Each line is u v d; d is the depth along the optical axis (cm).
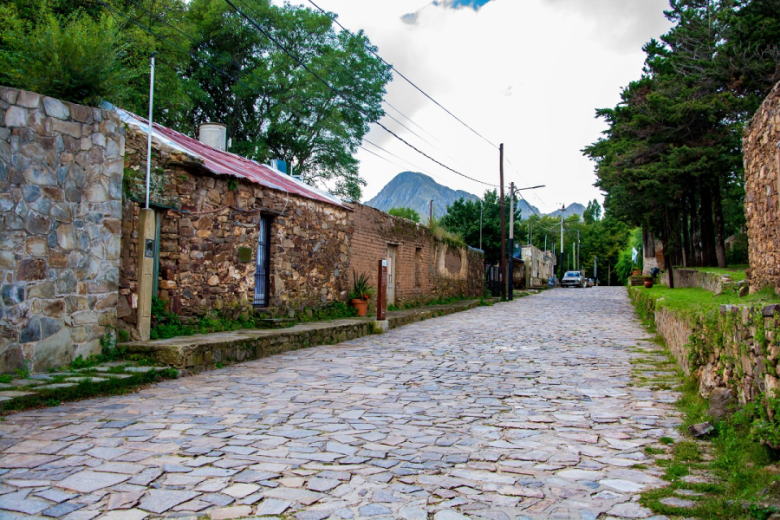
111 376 652
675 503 326
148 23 1875
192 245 952
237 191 1059
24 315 643
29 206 653
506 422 529
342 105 2855
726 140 1995
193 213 954
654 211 2425
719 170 1988
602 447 449
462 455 425
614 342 1177
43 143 671
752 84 1916
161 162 900
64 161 697
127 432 471
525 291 4144
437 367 866
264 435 470
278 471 380
